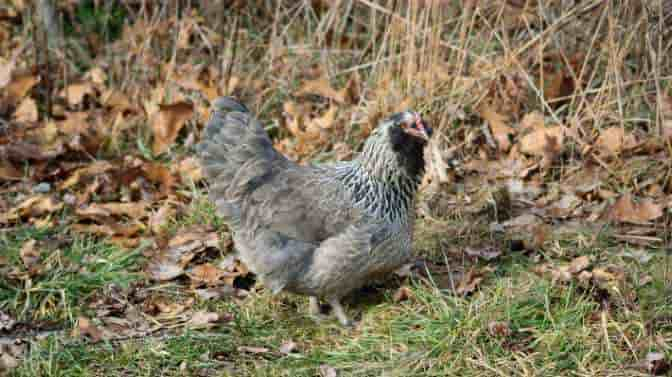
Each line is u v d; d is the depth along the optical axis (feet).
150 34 30.91
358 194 19.65
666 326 19.33
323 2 32.50
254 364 19.04
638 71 27.73
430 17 28.43
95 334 19.83
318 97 30.68
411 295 21.01
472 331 19.27
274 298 21.65
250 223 20.30
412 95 27.14
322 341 20.03
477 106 27.73
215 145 20.54
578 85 26.84
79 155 27.94
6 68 30.42
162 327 20.44
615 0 28.14
